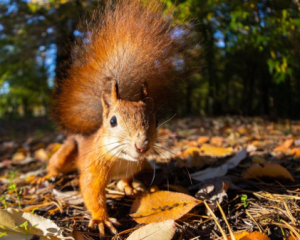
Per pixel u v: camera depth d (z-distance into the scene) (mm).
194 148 354
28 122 1101
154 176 240
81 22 238
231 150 341
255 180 234
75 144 275
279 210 188
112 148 188
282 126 621
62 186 268
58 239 161
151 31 216
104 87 221
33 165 403
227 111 940
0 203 242
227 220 184
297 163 279
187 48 228
